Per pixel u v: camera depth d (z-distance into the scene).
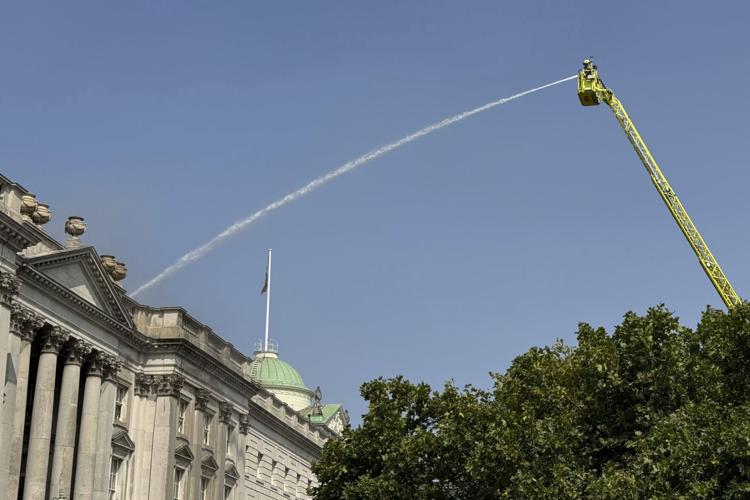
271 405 97.88
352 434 62.22
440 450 57.44
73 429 63.88
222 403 82.00
